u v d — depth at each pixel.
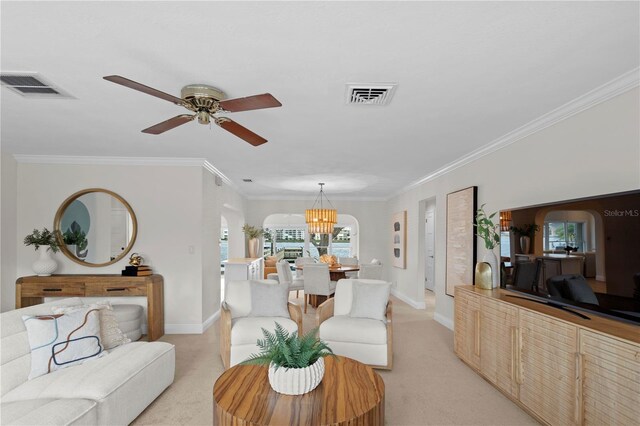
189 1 1.49
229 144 3.91
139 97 2.58
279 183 6.63
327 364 2.53
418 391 2.97
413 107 2.73
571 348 2.13
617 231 2.08
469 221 4.27
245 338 3.32
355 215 8.80
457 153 4.22
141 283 4.28
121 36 1.77
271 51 1.91
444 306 5.14
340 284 4.09
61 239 4.62
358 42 1.82
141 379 2.51
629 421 1.77
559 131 2.86
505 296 3.07
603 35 1.76
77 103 2.70
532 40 1.81
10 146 4.06
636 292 1.96
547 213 2.71
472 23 1.66
